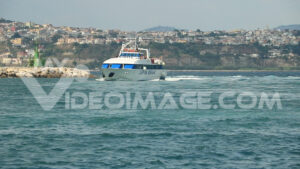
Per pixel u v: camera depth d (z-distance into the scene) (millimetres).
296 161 84000
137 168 79812
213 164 82125
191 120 129625
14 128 115500
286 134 107562
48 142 98812
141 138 102688
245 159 85312
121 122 125750
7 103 178500
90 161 84000
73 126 118688
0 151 91125
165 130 112438
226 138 102875
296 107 162750
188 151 90875
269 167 80500
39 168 79875
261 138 102875
